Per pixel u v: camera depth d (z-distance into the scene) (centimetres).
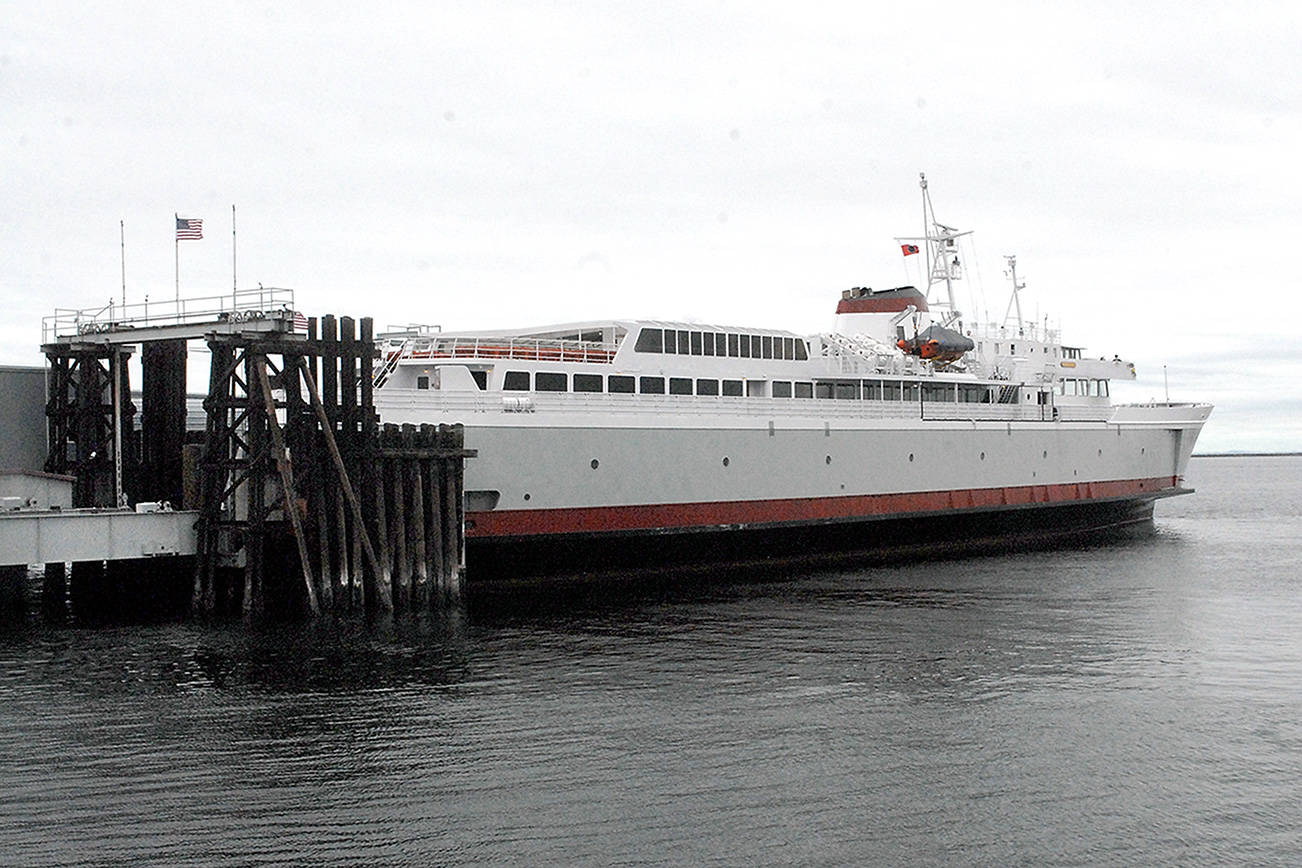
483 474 3434
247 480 3088
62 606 3309
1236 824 1667
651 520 3825
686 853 1562
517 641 2770
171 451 3566
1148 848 1590
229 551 3039
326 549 2967
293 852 1562
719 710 2194
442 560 3152
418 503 3086
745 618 3105
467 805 1716
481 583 3534
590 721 2117
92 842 1588
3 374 3703
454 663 2542
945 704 2245
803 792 1775
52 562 3117
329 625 2928
